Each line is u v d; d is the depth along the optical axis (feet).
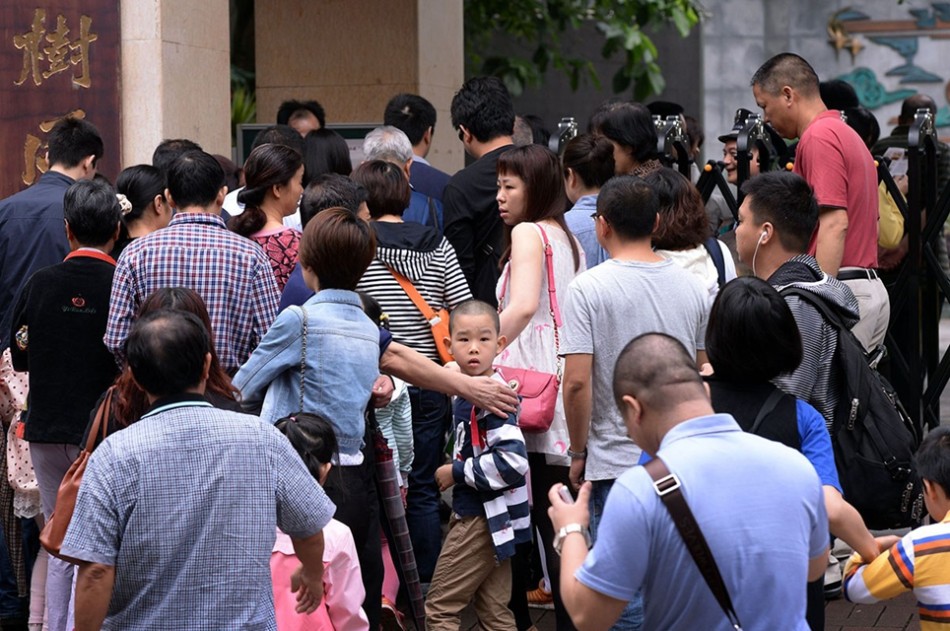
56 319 22.71
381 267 24.91
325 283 20.45
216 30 35.09
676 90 73.82
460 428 22.48
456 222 27.89
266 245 24.16
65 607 22.75
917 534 16.47
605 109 26.68
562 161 25.07
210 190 23.03
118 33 32.94
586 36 74.13
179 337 15.29
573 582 13.39
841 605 26.08
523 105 75.46
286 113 39.19
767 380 16.37
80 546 14.73
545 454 22.43
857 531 16.47
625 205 19.79
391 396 21.90
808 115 26.78
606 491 19.95
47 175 26.76
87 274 22.85
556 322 22.39
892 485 20.39
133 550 14.90
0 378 25.31
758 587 12.92
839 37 71.20
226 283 22.27
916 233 30.58
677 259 21.71
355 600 19.27
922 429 31.27
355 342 20.25
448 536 22.63
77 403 22.71
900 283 31.37
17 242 25.85
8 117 32.60
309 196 23.38
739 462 13.21
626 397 13.84
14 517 25.81
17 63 32.60
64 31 32.73
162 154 27.55
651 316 19.56
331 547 19.02
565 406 19.94
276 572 18.90
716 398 16.21
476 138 28.71
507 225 23.26
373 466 21.48
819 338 19.94
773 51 72.02
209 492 15.08
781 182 20.93
